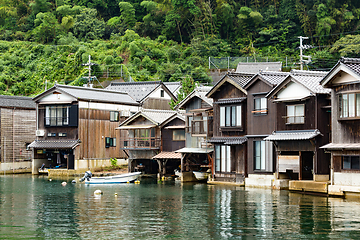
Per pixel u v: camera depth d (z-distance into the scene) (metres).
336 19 91.44
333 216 25.20
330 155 34.41
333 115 31.91
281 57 86.19
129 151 52.53
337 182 31.73
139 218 25.47
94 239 20.83
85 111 55.59
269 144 37.94
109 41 96.50
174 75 80.50
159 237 21.11
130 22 103.44
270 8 99.25
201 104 46.38
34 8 106.62
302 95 35.09
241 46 94.56
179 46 95.31
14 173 58.81
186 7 97.38
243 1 105.62
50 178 51.44
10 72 85.12
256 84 39.19
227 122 41.91
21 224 24.05
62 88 55.50
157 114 52.38
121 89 67.12
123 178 45.31
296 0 95.75
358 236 20.94
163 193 36.22
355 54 79.38
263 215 25.83
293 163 35.47
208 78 79.19
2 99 59.09
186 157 46.25
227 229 22.55
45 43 98.94
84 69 79.19
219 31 100.25
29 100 62.03
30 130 61.09
